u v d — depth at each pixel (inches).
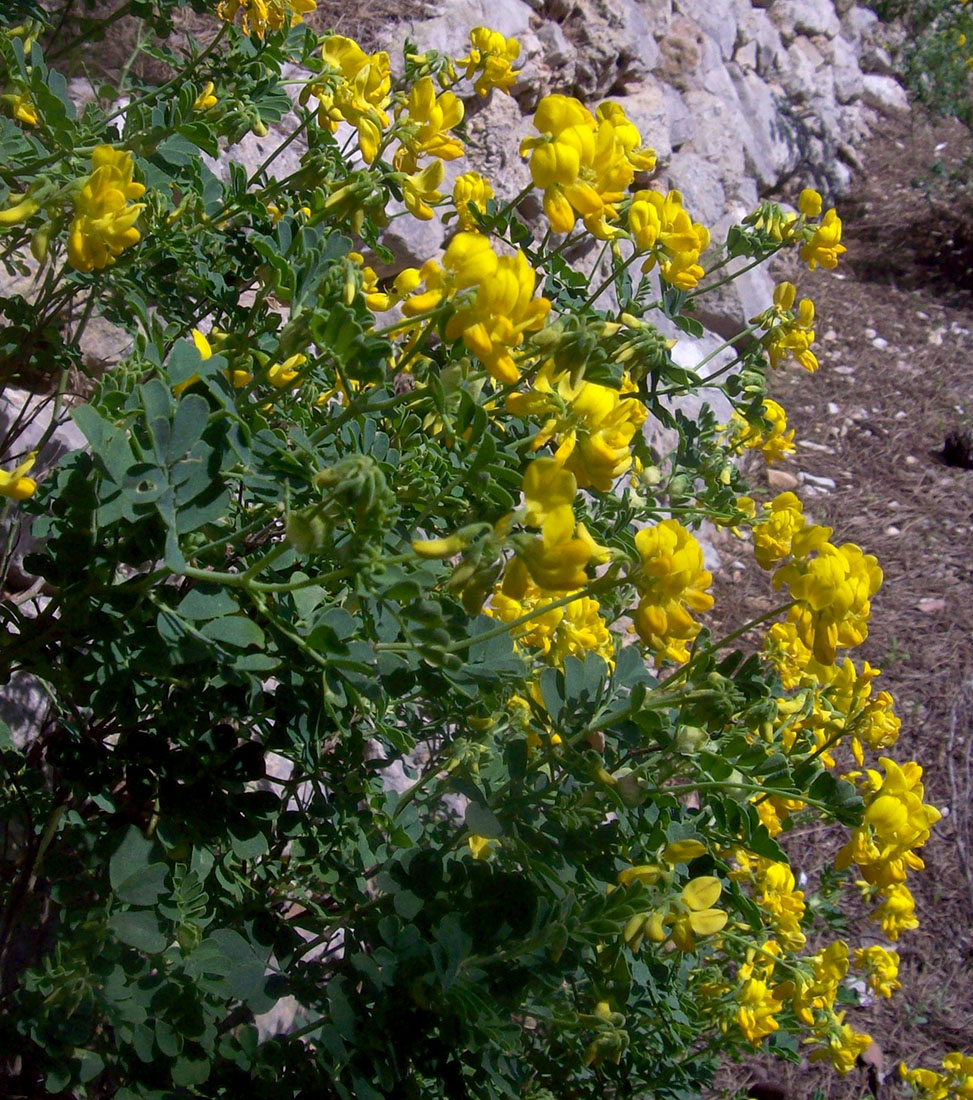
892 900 15.9
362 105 13.3
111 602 9.7
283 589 8.9
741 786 10.8
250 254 14.0
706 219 40.7
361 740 11.4
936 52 68.2
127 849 9.7
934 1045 22.3
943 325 48.9
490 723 12.9
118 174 9.4
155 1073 9.9
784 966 13.6
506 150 29.9
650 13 42.0
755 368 19.1
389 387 10.3
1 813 11.4
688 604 9.9
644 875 10.3
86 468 9.4
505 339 8.8
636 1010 12.2
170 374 9.3
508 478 9.2
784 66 56.8
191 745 10.4
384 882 10.2
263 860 12.0
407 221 25.6
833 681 13.9
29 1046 10.0
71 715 11.4
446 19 29.2
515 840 10.5
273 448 9.5
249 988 10.3
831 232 18.0
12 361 13.5
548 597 13.1
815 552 11.1
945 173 60.5
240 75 14.5
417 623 9.0
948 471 39.8
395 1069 9.3
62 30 17.6
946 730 29.5
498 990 9.8
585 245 30.7
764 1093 20.1
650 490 16.4
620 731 11.1
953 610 33.2
